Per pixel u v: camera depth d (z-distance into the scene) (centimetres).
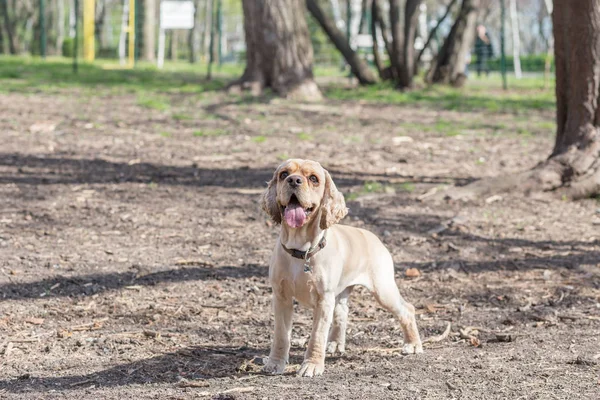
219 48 3406
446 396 518
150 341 657
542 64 4584
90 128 1622
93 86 2252
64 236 954
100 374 573
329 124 1777
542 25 5597
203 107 1920
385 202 1151
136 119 1741
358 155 1474
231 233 993
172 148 1480
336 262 560
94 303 753
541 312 758
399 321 630
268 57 2128
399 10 2527
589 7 1157
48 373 575
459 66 2811
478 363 598
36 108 1814
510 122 1906
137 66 3338
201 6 6419
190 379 561
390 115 1952
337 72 3653
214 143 1534
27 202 1090
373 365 595
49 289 783
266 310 750
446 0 5678
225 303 766
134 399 509
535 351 634
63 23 6750
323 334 562
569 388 538
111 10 5109
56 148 1434
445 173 1357
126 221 1026
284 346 577
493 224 1066
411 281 852
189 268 863
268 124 1736
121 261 875
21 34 5916
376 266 605
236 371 580
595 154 1205
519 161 1458
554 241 1000
